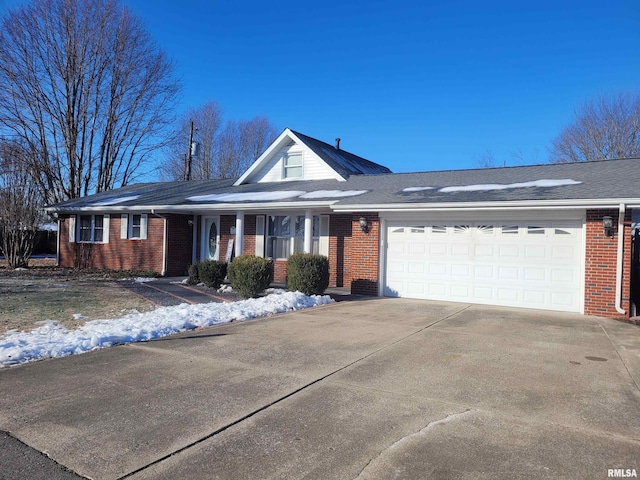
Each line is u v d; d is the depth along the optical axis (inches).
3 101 1013.8
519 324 348.2
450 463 136.0
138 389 197.3
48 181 1081.4
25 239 818.8
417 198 479.2
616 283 383.6
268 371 224.5
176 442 148.9
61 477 128.0
